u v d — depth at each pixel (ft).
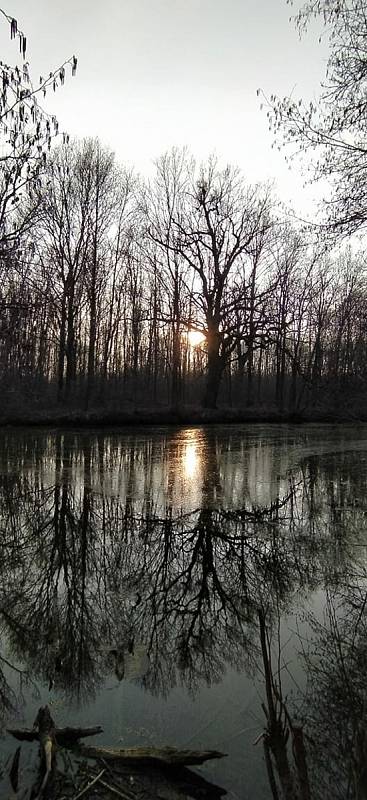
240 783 9.70
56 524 27.81
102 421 84.43
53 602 18.43
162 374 153.89
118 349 127.24
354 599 18.74
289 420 100.48
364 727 10.94
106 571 21.52
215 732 11.15
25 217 24.32
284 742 9.59
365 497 34.63
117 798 9.23
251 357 124.88
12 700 12.40
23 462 47.24
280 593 19.39
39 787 9.38
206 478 40.98
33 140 18.31
